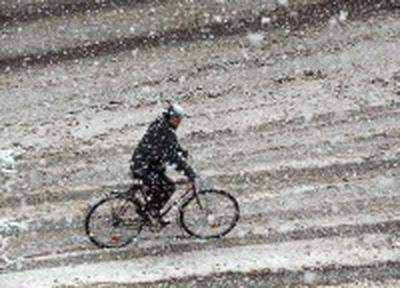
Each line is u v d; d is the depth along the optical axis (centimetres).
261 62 4331
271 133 3991
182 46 4447
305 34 4438
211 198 3584
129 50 4456
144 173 3372
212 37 4475
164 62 4378
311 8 4553
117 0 4691
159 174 3391
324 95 4153
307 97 4153
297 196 3691
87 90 4294
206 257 3462
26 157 4006
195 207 3650
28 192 3838
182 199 3638
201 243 3531
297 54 4350
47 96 4291
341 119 4028
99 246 3538
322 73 4259
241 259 3431
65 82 4341
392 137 3919
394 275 3291
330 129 3981
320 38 4406
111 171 3900
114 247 3541
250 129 4022
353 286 3259
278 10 4562
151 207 3488
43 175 3909
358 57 4306
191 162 3878
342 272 3322
